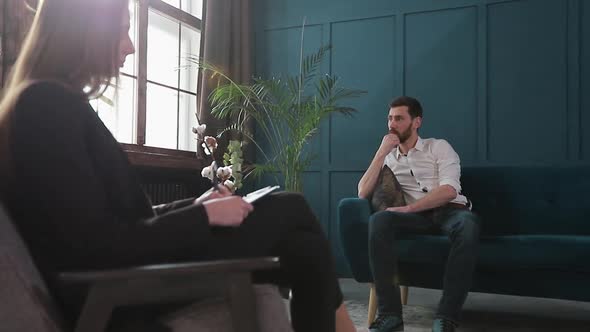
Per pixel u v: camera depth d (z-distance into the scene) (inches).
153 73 169.3
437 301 136.6
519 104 167.2
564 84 162.2
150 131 168.4
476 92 171.9
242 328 33.8
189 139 184.7
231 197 40.4
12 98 35.6
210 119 175.2
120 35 40.9
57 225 33.7
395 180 125.1
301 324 44.7
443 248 108.3
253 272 48.9
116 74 41.1
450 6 175.2
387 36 182.9
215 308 38.2
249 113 175.0
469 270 101.4
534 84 165.8
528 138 165.8
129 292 32.5
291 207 44.6
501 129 169.0
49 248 35.4
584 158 159.6
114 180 39.5
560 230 125.6
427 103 177.5
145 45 158.6
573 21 162.1
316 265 44.4
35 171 33.6
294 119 163.3
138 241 35.1
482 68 171.3
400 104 129.3
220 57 178.2
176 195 160.6
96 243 33.9
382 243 105.2
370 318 112.3
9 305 32.5
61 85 36.4
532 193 129.3
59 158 33.9
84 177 34.5
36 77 38.4
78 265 34.7
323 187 188.2
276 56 196.1
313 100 188.7
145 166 148.7
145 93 158.7
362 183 127.1
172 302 39.2
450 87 174.9
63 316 37.0
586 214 124.0
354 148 184.9
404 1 180.7
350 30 187.6
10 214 36.1
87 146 38.3
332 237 186.2
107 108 148.8
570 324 111.3
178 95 179.9
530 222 127.8
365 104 184.2
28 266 34.0
